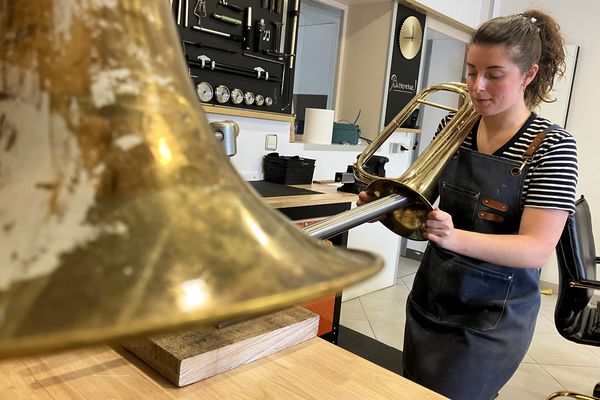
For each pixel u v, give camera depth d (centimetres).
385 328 311
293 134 311
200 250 24
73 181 24
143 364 78
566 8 400
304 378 80
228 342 80
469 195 133
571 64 391
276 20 280
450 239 108
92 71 25
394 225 113
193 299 21
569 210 117
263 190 257
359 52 367
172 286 22
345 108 378
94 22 26
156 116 26
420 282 146
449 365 131
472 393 130
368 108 366
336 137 349
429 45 460
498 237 114
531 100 136
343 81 377
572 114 400
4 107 25
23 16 25
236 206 27
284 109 296
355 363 85
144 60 27
